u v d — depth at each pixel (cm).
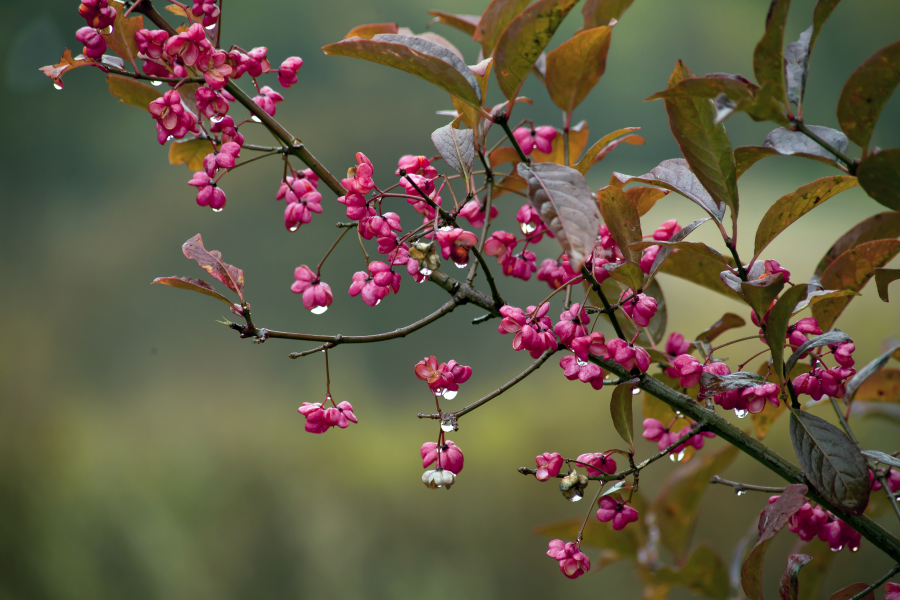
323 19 611
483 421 453
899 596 189
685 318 419
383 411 489
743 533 333
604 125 561
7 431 503
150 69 193
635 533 204
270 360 530
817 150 190
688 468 202
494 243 194
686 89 188
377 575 405
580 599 362
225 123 192
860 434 338
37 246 605
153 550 434
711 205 191
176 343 555
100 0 191
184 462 473
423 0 600
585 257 186
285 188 194
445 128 193
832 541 192
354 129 584
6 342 548
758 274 191
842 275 193
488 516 406
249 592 414
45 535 450
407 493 430
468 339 509
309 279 192
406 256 191
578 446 411
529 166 188
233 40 602
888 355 193
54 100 645
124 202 622
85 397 520
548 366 472
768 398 189
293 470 459
